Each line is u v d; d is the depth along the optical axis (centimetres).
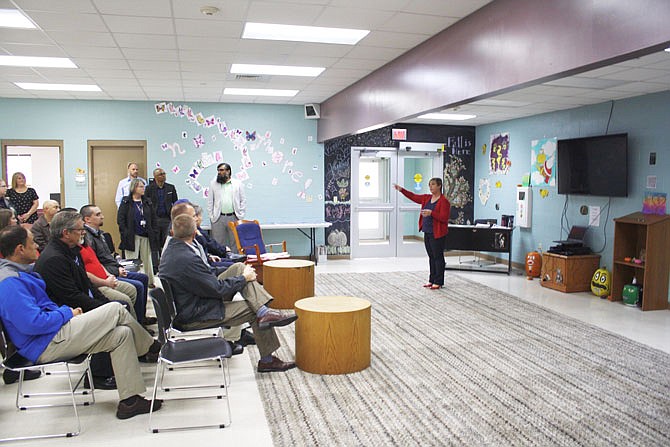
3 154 813
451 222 1007
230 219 771
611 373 398
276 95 812
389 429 306
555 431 305
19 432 295
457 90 450
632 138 645
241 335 458
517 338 485
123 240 634
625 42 277
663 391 365
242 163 897
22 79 675
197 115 872
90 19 433
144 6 402
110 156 855
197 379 380
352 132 722
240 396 351
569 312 586
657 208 609
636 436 300
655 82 546
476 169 1010
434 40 487
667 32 251
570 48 317
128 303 408
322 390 362
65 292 324
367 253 987
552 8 333
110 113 842
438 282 703
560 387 371
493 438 296
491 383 377
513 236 888
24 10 409
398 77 567
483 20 409
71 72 635
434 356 434
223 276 443
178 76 663
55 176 981
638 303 617
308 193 933
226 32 473
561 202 772
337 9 413
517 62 369
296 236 938
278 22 446
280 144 912
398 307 599
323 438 294
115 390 358
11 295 284
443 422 315
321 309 395
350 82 706
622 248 639
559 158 749
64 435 292
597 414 328
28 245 310
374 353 441
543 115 810
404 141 975
